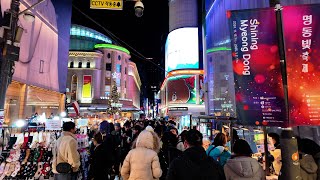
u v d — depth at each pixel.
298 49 3.44
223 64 26.80
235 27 3.79
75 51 59.22
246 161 3.43
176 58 43.66
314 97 3.34
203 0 38.47
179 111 40.56
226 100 26.02
